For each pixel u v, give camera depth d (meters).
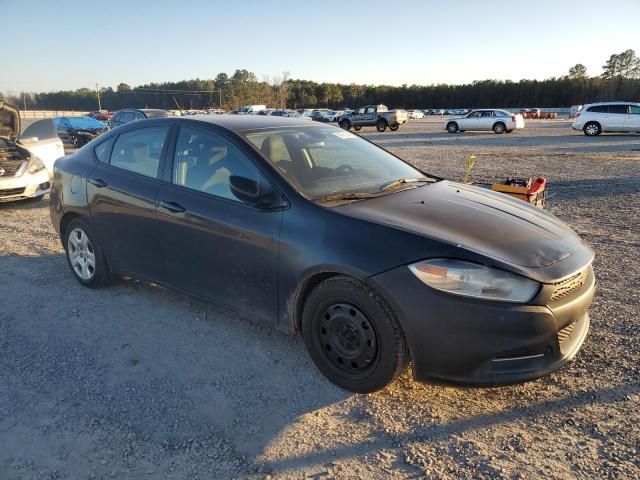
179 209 3.72
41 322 4.06
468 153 18.61
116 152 4.45
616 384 3.12
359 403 2.99
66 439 2.70
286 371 3.33
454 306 2.68
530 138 26.55
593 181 11.29
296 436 2.71
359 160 4.05
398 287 2.76
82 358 3.51
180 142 3.95
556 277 2.75
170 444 2.65
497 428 2.75
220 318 4.11
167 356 3.52
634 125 26.48
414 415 2.87
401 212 3.19
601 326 3.89
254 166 3.48
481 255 2.73
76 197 4.58
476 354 2.70
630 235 6.57
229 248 3.45
